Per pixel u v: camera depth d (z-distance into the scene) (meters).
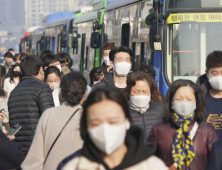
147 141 6.48
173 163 6.25
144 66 10.51
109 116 3.67
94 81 12.76
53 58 12.59
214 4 13.69
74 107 6.68
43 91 8.99
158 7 13.60
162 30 13.15
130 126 3.95
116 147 3.73
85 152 3.84
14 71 15.48
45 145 6.56
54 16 41.84
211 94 7.86
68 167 4.00
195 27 13.70
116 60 9.95
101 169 3.79
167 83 13.77
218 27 13.63
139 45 16.02
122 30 18.22
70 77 6.80
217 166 4.76
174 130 6.35
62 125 6.52
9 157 5.89
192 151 6.11
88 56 24.58
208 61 7.70
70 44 30.84
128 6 17.53
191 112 6.27
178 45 13.79
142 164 3.83
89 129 3.73
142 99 7.43
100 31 21.88
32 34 53.06
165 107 6.45
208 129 6.34
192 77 13.70
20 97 8.95
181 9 13.77
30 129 8.86
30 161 6.64
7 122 11.43
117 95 3.74
